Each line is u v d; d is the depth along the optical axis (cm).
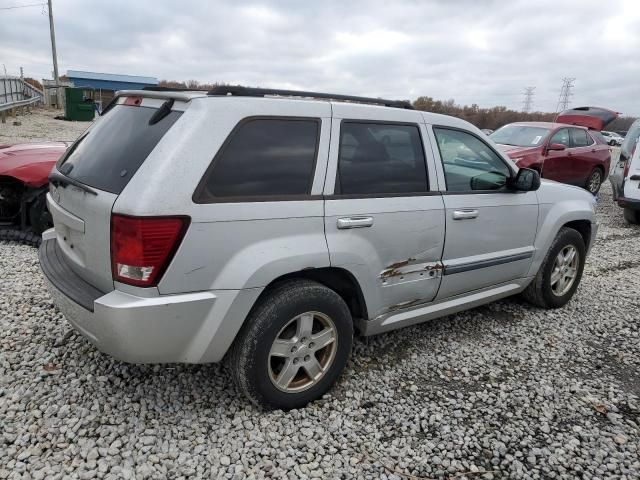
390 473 259
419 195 343
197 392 311
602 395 343
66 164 318
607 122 1334
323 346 306
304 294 286
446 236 359
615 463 276
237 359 279
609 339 431
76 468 244
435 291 368
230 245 261
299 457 265
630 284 581
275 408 296
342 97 328
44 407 285
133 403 295
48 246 338
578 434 300
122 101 321
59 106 3578
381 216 317
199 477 246
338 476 254
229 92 280
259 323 274
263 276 268
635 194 915
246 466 255
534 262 448
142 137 270
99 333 254
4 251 532
